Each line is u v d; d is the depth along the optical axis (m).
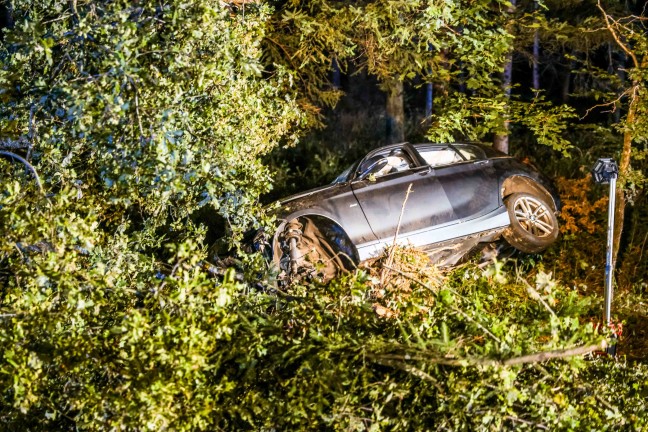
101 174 4.89
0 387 4.32
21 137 5.71
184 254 4.41
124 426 4.07
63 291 4.32
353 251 7.82
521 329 4.74
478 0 7.45
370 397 4.38
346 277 5.07
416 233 7.91
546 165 13.20
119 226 5.97
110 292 4.96
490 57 7.89
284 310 5.14
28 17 5.04
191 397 4.22
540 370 4.51
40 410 4.58
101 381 4.58
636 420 4.64
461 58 7.94
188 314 4.21
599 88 12.99
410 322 4.96
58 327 4.51
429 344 4.41
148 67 4.80
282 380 4.49
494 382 4.36
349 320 5.02
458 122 8.58
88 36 4.71
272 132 6.42
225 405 4.39
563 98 16.61
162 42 4.82
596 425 4.47
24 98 5.09
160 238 6.16
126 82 4.50
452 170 8.27
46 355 4.21
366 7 7.86
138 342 4.14
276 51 9.61
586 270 9.74
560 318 4.56
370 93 18.62
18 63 4.90
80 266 5.10
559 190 10.80
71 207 4.95
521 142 14.16
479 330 4.68
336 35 8.77
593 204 11.02
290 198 8.05
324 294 5.12
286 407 4.42
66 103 4.63
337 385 4.28
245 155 5.78
